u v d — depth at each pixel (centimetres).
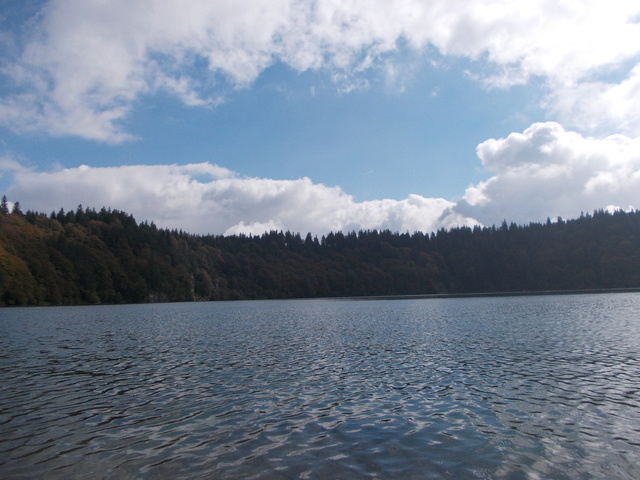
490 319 5606
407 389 2022
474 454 1288
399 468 1201
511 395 1888
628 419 1567
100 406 1798
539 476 1156
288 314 7825
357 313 7719
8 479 1153
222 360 2834
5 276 10700
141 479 1150
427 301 12688
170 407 1772
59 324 5769
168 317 7206
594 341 3381
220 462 1245
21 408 1777
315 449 1329
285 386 2105
